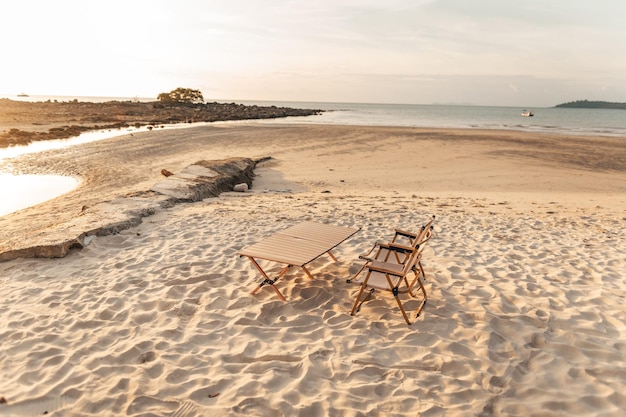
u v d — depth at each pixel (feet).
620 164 65.57
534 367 13.10
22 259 21.63
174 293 17.97
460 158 68.95
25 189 47.26
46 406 11.48
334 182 51.21
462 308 16.62
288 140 89.81
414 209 33.76
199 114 199.00
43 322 15.71
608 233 27.27
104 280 19.30
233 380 12.53
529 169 59.98
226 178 45.21
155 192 35.19
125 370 12.99
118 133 106.52
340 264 21.21
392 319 15.93
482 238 25.80
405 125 158.61
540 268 20.90
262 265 20.99
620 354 13.61
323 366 13.16
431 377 12.57
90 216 27.09
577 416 11.02
